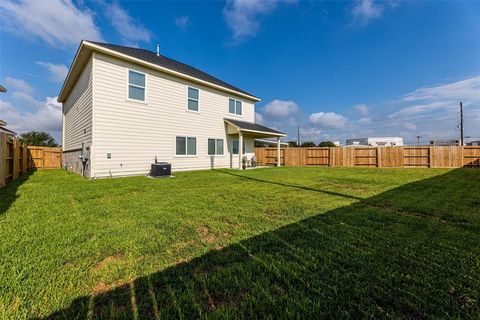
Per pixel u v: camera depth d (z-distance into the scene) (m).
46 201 4.41
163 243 2.45
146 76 9.74
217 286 1.65
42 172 10.90
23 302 1.47
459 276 1.75
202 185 6.63
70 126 12.70
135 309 1.42
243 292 1.60
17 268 1.88
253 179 8.08
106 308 1.43
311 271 1.86
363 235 2.64
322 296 1.53
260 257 2.11
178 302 1.49
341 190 5.78
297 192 5.51
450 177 8.47
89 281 1.72
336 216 3.43
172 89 10.81
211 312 1.39
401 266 1.92
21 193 5.20
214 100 13.10
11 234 2.65
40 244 2.39
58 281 1.71
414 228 2.86
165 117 10.50
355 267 1.91
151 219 3.30
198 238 2.60
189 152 11.65
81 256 2.13
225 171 11.44
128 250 2.27
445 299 1.48
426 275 1.77
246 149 15.68
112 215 3.49
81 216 3.43
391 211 3.73
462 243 2.38
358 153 16.12
